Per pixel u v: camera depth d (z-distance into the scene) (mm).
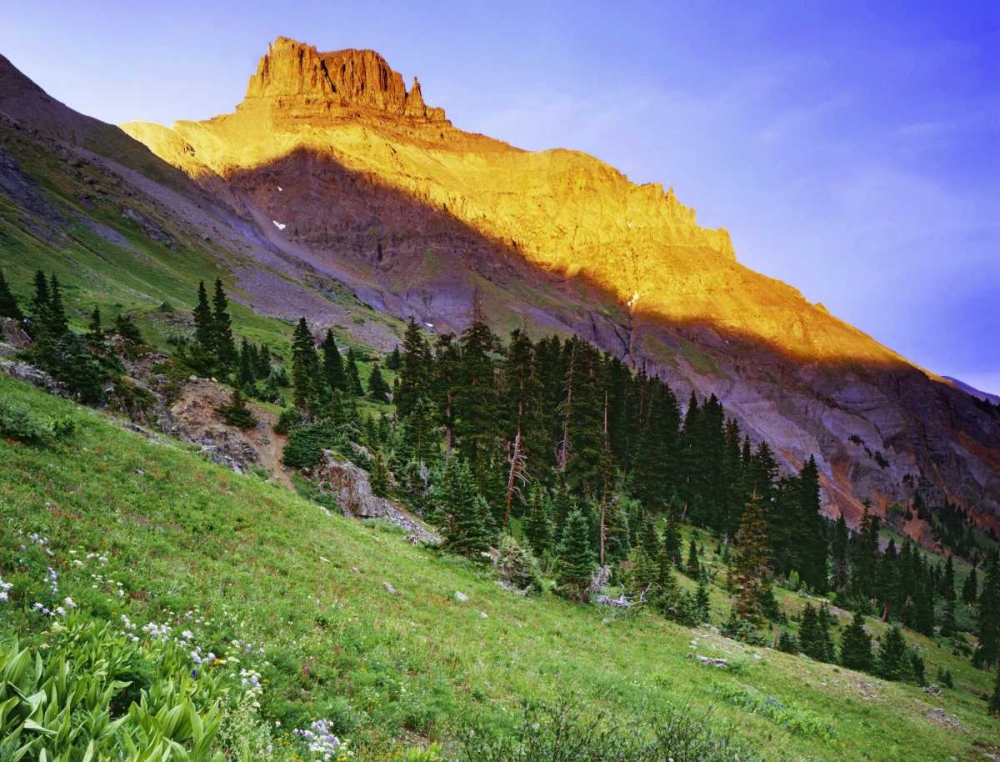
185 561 14555
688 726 9305
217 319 105438
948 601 126312
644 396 126000
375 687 11258
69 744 3945
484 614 23406
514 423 64062
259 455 43812
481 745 8664
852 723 25078
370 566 23156
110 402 37312
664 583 45156
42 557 10234
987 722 31531
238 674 8789
